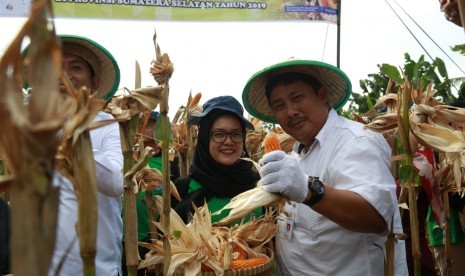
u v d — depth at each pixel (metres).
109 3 5.33
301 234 2.58
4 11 4.12
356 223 2.19
